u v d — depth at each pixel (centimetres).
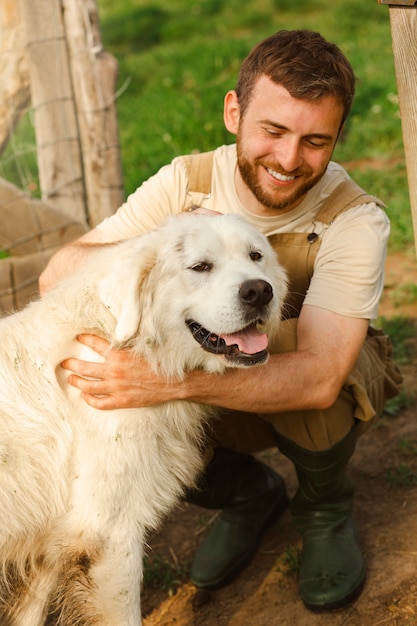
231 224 273
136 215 315
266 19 1323
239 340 262
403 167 691
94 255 279
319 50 267
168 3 1548
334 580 290
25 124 641
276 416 293
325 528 307
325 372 270
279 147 271
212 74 1005
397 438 385
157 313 261
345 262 279
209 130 794
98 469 258
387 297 509
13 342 263
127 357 258
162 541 348
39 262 468
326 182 297
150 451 265
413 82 246
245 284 257
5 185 452
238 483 325
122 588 264
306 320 276
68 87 455
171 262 264
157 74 1062
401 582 292
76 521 260
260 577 316
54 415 258
